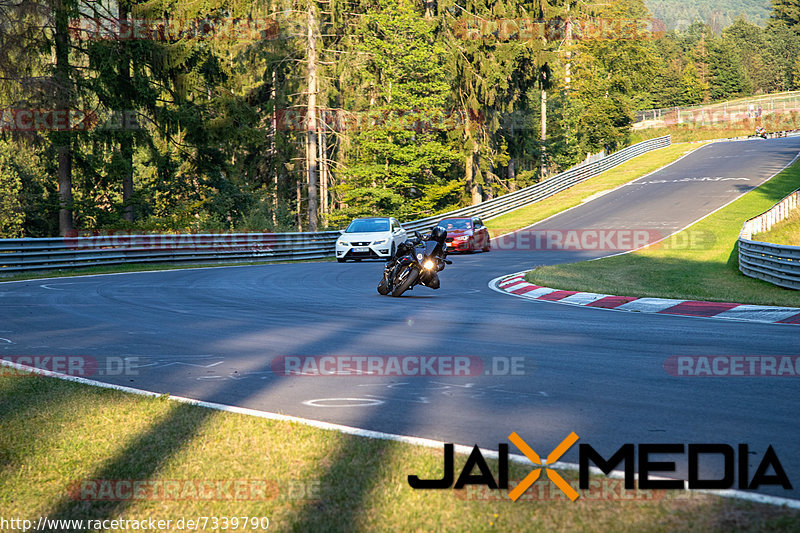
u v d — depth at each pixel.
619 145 83.44
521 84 57.66
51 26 30.28
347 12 50.91
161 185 42.47
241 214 44.38
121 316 11.41
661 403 5.61
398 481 3.86
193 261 25.56
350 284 17.67
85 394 6.13
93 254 22.28
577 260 25.75
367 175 48.12
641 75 87.44
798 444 4.45
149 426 5.14
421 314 11.67
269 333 9.64
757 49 164.12
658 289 17.47
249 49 44.56
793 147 59.81
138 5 33.16
